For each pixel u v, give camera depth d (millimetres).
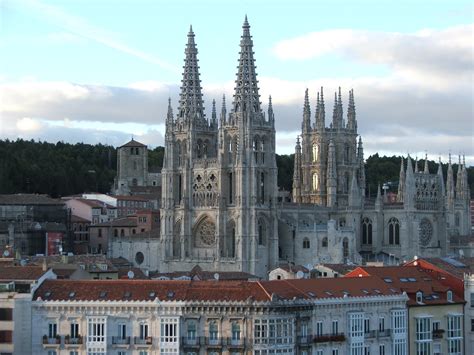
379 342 195750
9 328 182875
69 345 182625
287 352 180250
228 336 179750
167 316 180750
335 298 189375
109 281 187625
